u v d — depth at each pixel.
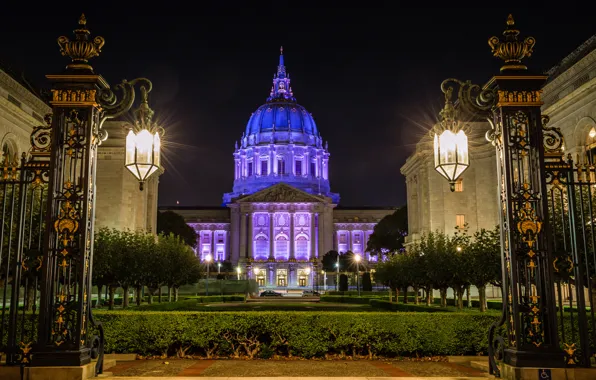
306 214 170.75
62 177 12.88
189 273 50.47
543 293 12.56
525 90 13.05
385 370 15.42
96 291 54.84
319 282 155.62
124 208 57.47
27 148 44.16
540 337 12.35
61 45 13.02
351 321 17.64
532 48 13.20
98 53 13.21
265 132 194.38
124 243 34.06
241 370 15.27
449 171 14.13
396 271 43.53
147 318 17.44
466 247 31.45
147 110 14.02
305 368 15.66
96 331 17.08
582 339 12.56
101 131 13.41
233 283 90.44
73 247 12.50
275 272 164.00
